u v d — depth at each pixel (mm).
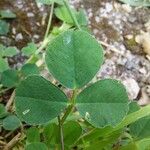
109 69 119
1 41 119
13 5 126
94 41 67
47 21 125
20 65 115
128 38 126
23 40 121
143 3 130
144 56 124
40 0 118
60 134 76
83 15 123
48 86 68
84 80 67
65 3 116
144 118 83
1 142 99
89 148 86
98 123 67
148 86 118
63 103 68
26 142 88
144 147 82
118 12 130
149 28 129
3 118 99
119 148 86
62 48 67
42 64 112
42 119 67
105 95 67
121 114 66
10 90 109
